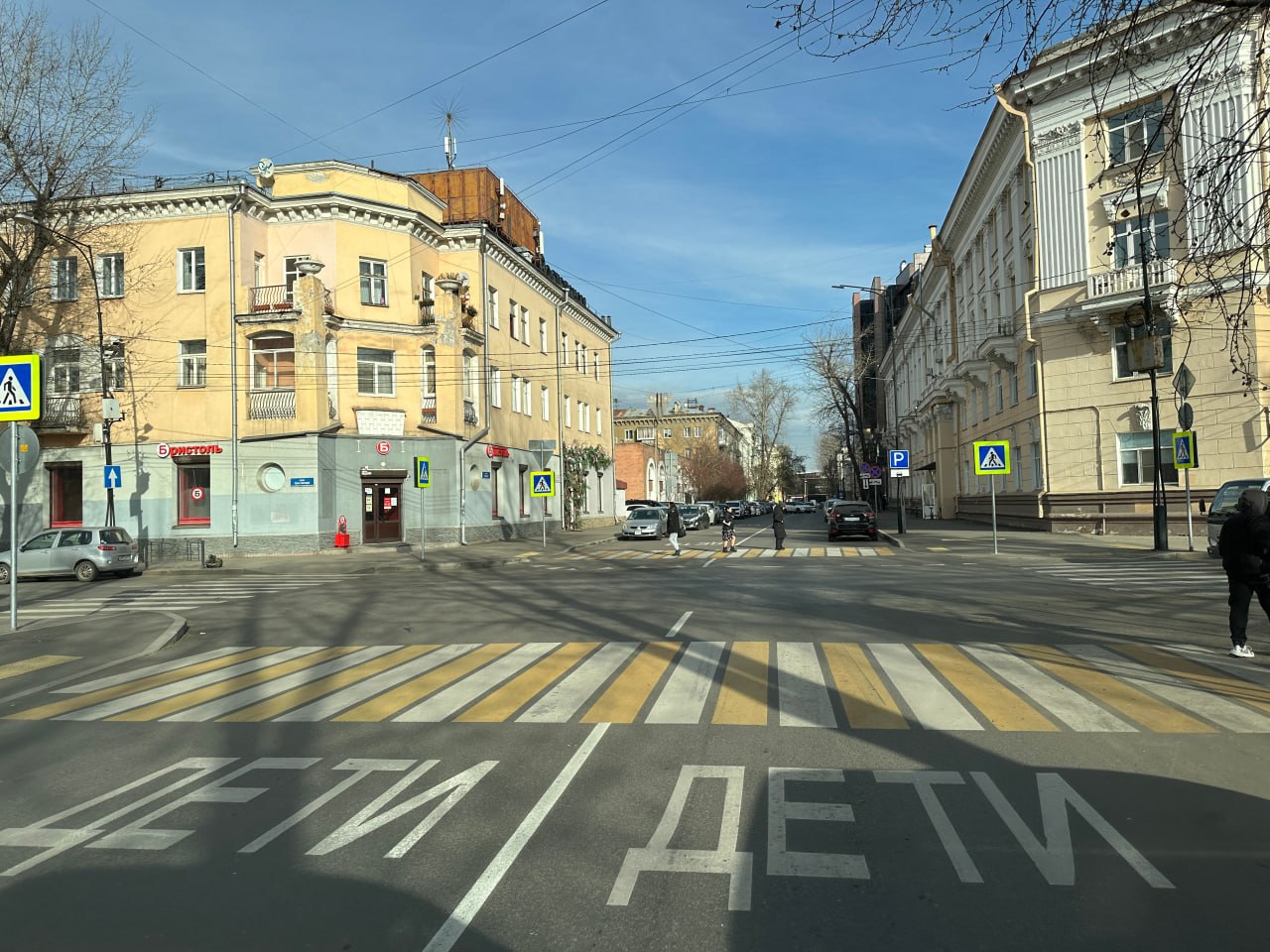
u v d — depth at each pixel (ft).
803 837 14.74
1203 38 23.34
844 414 168.04
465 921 12.07
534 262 138.92
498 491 120.78
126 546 79.97
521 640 35.70
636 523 121.80
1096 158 87.51
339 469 99.04
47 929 12.14
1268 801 15.99
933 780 17.37
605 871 13.60
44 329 98.17
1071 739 19.95
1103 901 12.29
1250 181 54.03
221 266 95.61
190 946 11.59
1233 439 79.87
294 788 18.01
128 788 18.42
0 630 41.42
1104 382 89.10
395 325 103.76
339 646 36.35
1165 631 34.01
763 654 30.78
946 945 11.21
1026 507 103.96
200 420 96.07
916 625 36.47
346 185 101.76
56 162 87.25
